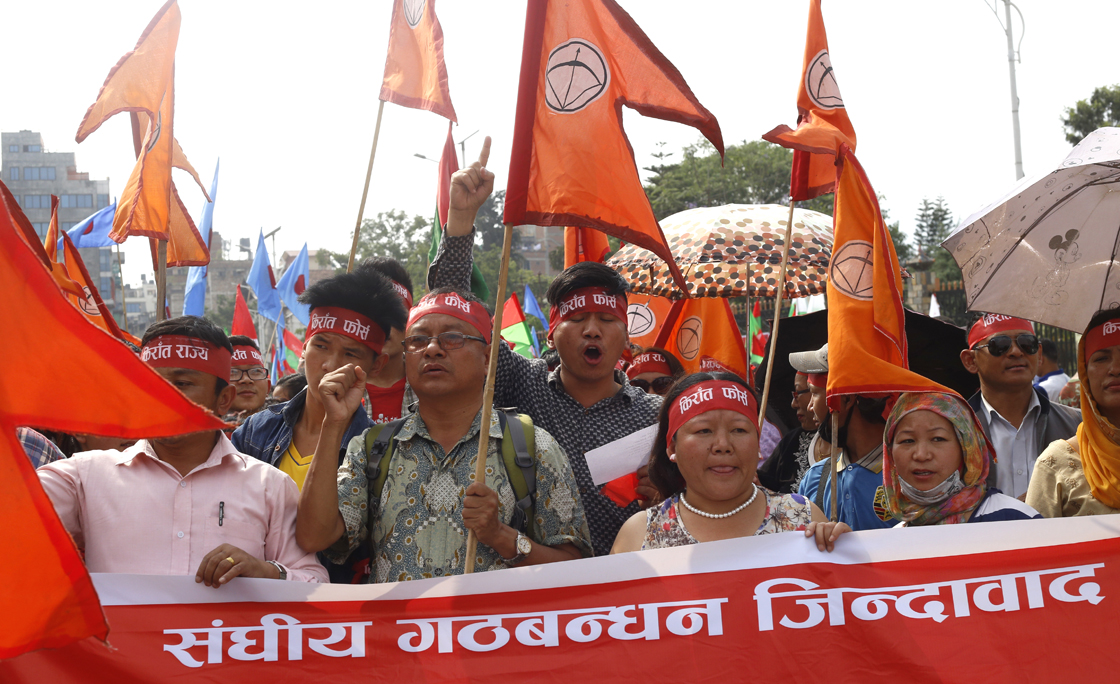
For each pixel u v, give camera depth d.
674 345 6.41
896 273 3.41
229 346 3.20
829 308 3.43
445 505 3.11
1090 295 3.62
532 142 3.08
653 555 2.94
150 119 4.46
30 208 81.31
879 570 2.90
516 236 77.94
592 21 3.15
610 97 3.14
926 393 3.26
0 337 2.08
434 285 3.89
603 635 2.88
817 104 3.76
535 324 15.84
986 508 3.16
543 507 3.13
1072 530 2.90
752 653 2.85
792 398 5.37
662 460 3.22
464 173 3.80
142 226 4.39
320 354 3.66
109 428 2.12
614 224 3.10
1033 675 2.78
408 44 4.31
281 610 2.86
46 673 2.71
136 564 2.88
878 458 3.81
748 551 2.94
